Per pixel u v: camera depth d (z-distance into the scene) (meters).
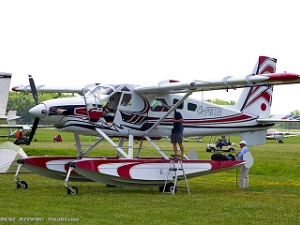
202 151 112.12
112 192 38.16
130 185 38.75
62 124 39.41
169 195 37.06
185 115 45.56
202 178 50.31
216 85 38.12
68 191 35.97
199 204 32.44
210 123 47.09
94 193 37.12
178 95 44.31
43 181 43.81
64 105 39.00
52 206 30.14
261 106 50.47
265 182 47.00
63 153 82.94
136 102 42.12
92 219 26.33
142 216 27.69
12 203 30.80
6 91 79.69
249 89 49.81
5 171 48.84
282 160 79.44
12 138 148.62
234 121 48.59
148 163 38.69
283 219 27.67
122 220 26.34
